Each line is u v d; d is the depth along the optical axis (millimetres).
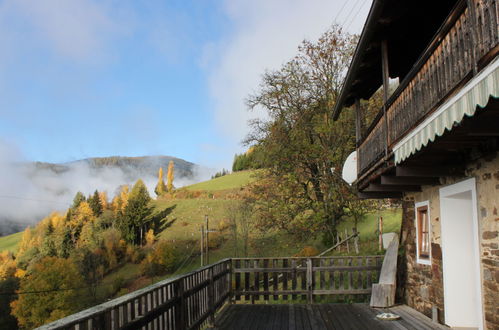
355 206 18203
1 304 43125
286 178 19578
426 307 6941
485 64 3166
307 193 19688
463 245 6086
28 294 40375
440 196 6297
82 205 68125
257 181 20938
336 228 19812
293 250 30078
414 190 7352
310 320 6867
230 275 8703
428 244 6996
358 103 9352
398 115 5699
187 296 5477
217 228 54469
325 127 18625
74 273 42531
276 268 8977
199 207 70250
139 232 61344
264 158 20656
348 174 10086
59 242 59219
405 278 8094
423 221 7359
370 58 7660
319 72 20188
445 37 4066
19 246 76188
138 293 3768
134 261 53969
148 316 3941
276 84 20734
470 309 5934
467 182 5305
